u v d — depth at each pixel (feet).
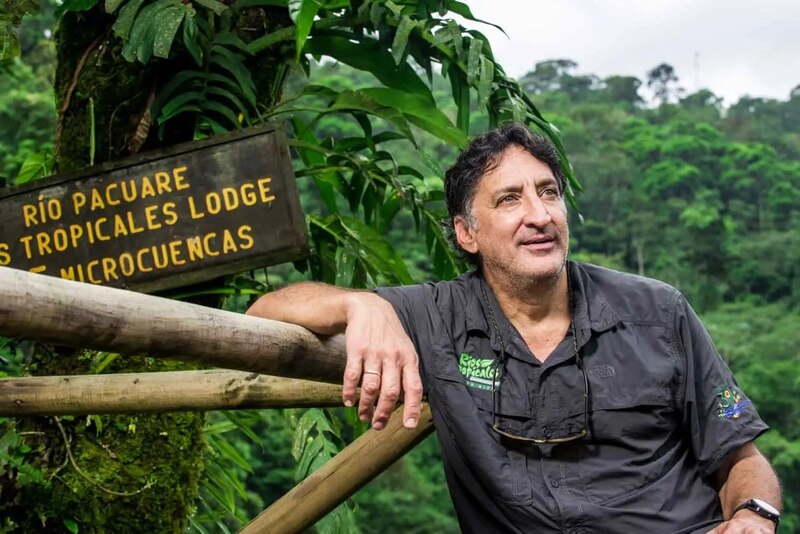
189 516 10.53
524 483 6.81
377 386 6.19
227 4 10.73
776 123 298.97
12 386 7.23
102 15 10.46
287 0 10.88
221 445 12.53
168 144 10.32
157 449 9.89
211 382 7.15
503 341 7.11
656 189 218.18
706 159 226.17
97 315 5.20
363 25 10.98
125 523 9.73
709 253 202.69
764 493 6.77
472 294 7.35
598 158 224.74
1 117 48.11
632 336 7.07
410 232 127.54
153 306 5.49
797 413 148.56
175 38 10.21
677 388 7.00
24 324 4.92
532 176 7.20
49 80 53.67
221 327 5.86
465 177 7.34
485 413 7.01
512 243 7.09
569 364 7.02
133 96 10.27
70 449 9.63
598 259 198.29
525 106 11.06
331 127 127.24
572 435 6.91
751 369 155.43
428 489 122.83
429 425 8.18
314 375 6.56
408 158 118.01
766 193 224.33
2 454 9.26
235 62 10.36
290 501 8.29
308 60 11.67
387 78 11.15
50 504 9.55
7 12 10.46
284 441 87.66
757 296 195.52
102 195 9.55
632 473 6.84
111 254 9.50
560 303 7.25
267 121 10.82
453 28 10.68
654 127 244.83
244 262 9.30
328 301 6.56
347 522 10.78
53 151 11.69
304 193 111.45
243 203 9.32
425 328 7.23
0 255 9.66
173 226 9.42
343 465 8.26
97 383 7.18
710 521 6.84
